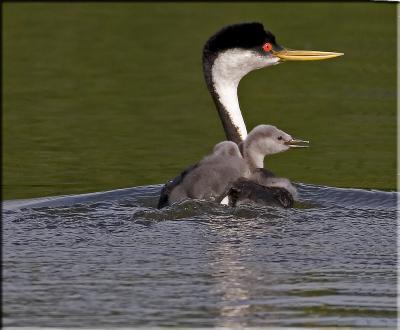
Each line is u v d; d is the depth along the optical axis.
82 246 11.41
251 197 12.46
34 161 17.14
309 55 14.78
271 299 9.99
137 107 20.78
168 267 10.73
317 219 12.34
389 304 9.86
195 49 25.36
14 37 26.59
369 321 9.54
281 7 29.02
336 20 27.20
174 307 9.79
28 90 21.95
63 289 10.19
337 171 16.33
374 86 21.77
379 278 10.48
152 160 17.20
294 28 26.20
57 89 22.06
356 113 19.83
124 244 11.45
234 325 9.40
